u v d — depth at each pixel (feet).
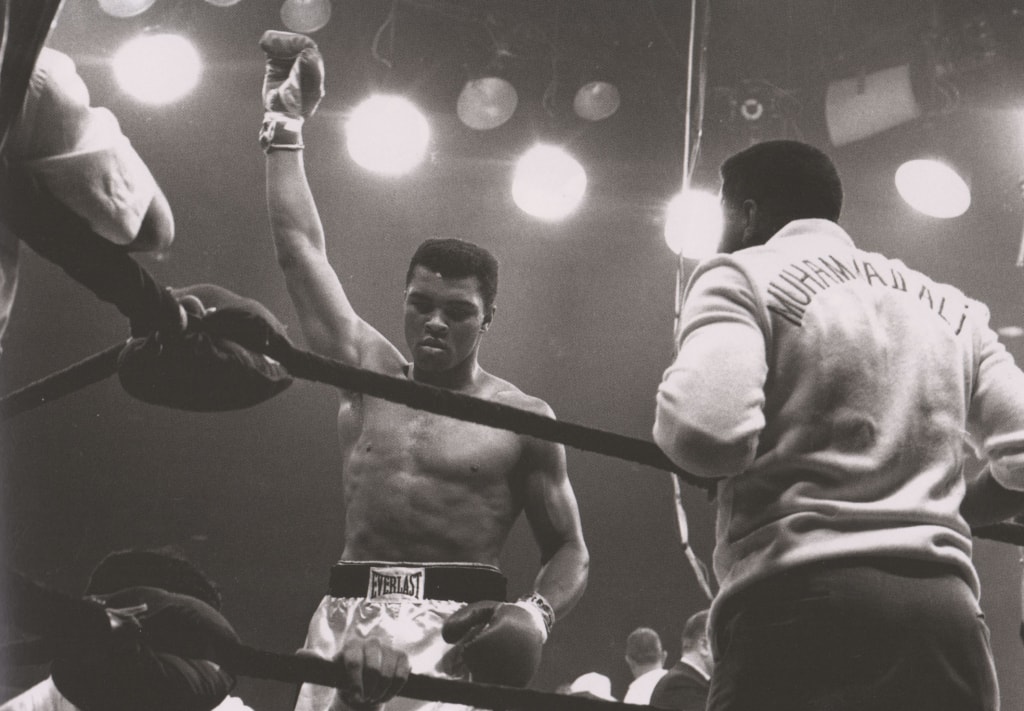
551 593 9.70
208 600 7.90
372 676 6.86
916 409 6.95
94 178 6.16
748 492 6.97
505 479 10.03
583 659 35.35
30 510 32.19
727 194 8.11
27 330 32.50
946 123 28.58
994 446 7.31
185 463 33.53
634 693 21.62
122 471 33.01
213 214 32.73
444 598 9.52
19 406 7.17
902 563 6.61
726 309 6.94
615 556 35.70
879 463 6.77
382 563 9.64
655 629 35.37
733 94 28.35
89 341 32.81
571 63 29.12
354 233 33.76
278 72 10.09
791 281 7.12
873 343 7.00
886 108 27.55
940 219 30.14
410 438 9.96
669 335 34.94
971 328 7.56
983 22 26.40
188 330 6.51
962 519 6.97
